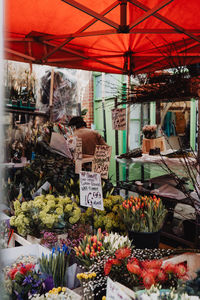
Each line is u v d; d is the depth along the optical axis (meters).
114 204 2.54
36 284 1.51
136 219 2.18
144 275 1.26
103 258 1.58
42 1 2.27
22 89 5.29
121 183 3.77
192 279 1.25
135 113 4.88
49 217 2.20
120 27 2.22
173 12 2.48
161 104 3.75
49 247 2.07
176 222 3.31
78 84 6.56
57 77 6.13
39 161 3.27
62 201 2.38
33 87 5.58
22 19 2.57
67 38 2.67
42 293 1.53
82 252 1.67
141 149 3.62
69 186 2.91
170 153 3.14
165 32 2.35
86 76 6.63
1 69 0.40
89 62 3.71
